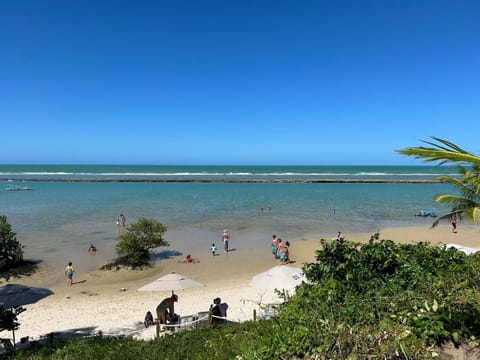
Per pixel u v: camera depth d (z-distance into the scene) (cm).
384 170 15950
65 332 1195
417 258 576
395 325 383
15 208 4128
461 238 2566
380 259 563
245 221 3359
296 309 461
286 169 17188
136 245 2019
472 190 955
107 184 7894
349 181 8375
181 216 3625
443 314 385
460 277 495
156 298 1539
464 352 357
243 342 498
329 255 567
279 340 410
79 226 3070
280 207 4288
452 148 388
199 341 684
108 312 1384
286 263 2052
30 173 12169
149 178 9650
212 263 2064
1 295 960
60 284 1744
